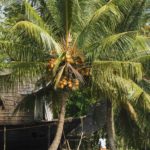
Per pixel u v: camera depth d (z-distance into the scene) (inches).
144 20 1037.8
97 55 914.7
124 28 1023.0
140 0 1010.1
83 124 1119.0
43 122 1083.9
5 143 1111.0
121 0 917.2
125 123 1147.3
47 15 945.5
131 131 1148.5
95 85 947.3
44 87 1003.9
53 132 1116.5
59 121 957.2
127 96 972.6
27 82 971.9
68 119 1077.1
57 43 924.0
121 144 1300.4
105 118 1123.9
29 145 1170.0
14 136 1136.8
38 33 868.6
